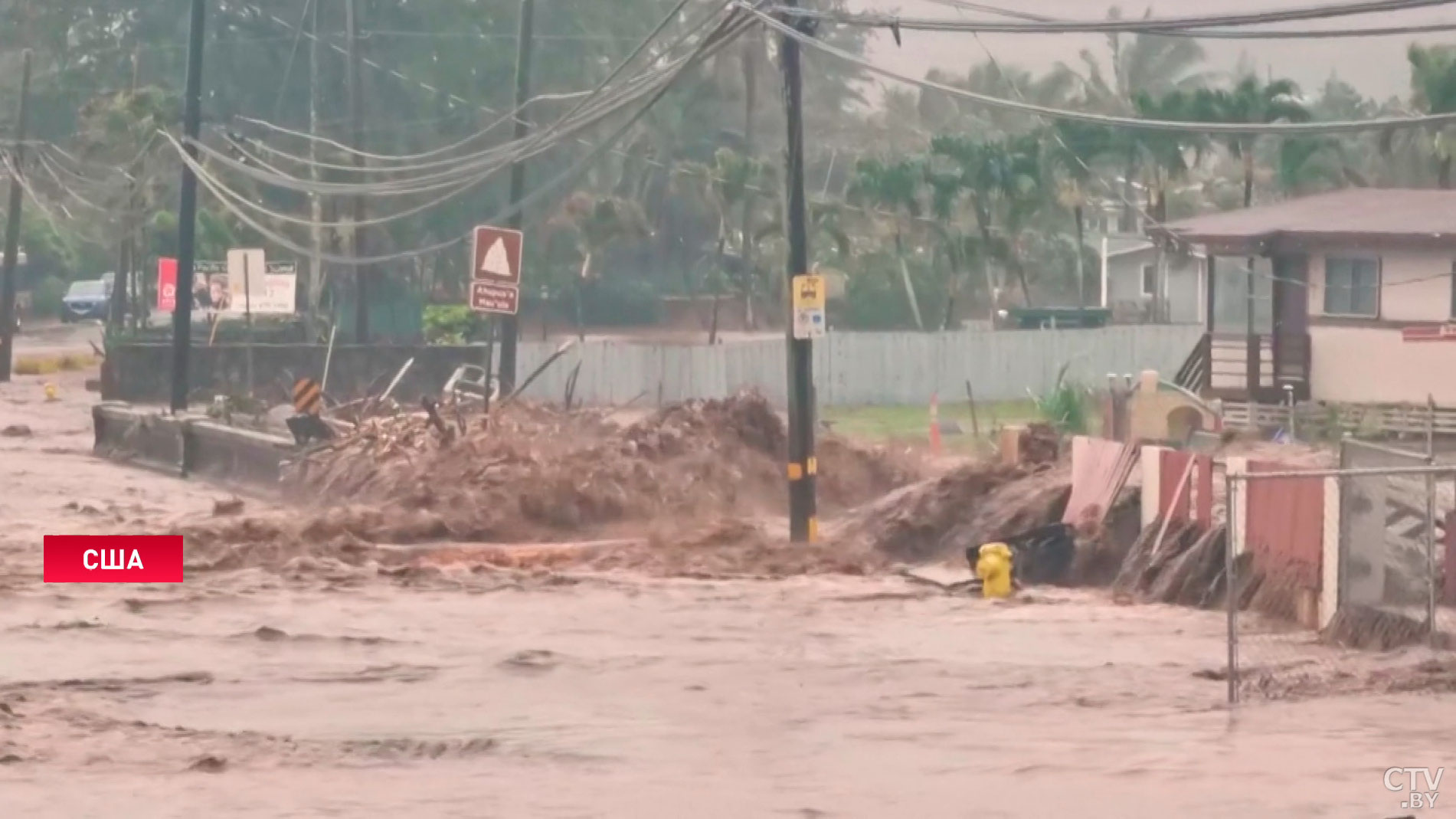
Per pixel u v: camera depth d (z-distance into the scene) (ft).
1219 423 443.73
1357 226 481.87
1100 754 143.23
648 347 608.60
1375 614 207.00
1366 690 175.73
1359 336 485.15
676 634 216.54
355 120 614.34
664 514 342.03
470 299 364.99
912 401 652.48
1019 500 306.76
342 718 163.22
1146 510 274.77
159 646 203.62
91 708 166.09
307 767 139.44
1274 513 232.12
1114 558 278.46
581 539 329.93
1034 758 141.59
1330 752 142.51
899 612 237.86
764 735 153.48
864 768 138.41
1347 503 210.38
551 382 606.14
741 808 123.54
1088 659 199.31
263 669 189.78
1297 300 495.82
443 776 135.54
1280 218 508.12
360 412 449.48
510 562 295.28
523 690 178.40
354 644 207.31
